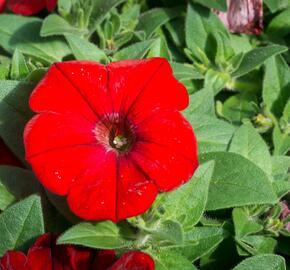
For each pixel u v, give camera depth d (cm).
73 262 24
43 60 33
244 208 28
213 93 32
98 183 23
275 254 27
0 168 27
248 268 25
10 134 27
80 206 22
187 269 25
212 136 29
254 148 29
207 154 27
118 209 22
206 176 26
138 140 24
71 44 30
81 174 23
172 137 23
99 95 24
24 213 24
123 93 25
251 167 27
